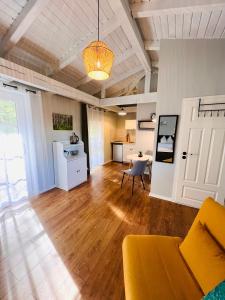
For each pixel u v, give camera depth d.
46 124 3.36
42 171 3.28
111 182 3.97
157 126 2.91
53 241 1.89
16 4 1.79
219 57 2.38
